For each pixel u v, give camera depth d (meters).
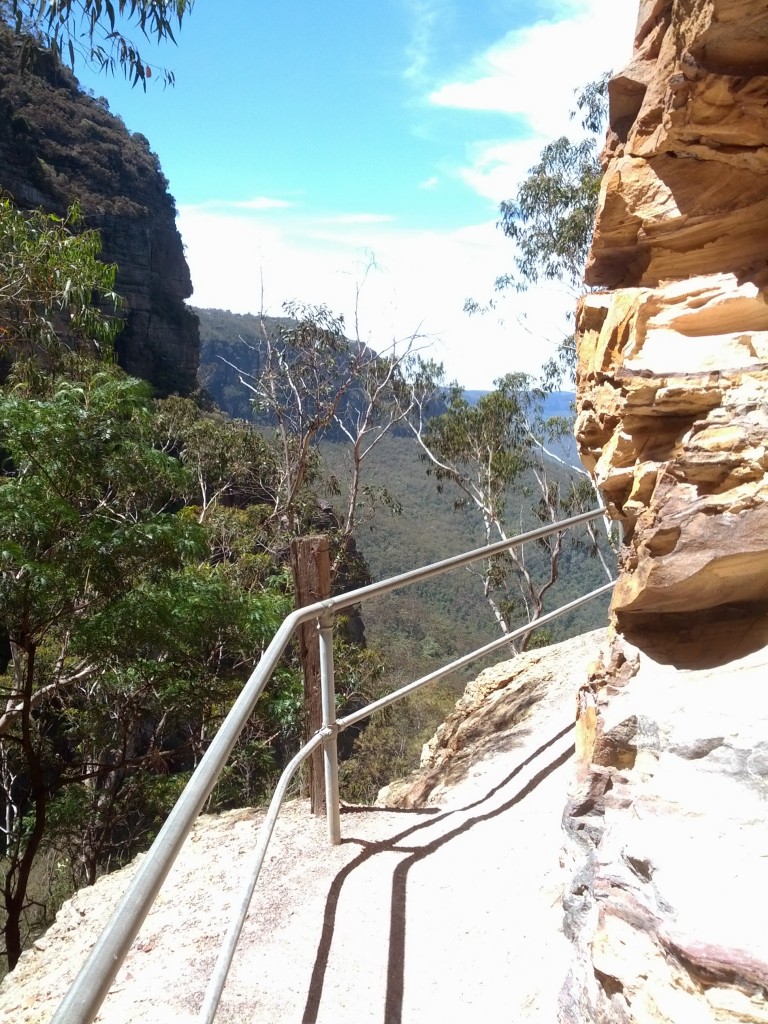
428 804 4.03
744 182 2.33
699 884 1.71
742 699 2.04
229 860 3.38
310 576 3.38
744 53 2.01
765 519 2.03
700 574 2.12
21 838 11.17
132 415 9.12
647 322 2.42
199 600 9.27
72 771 12.38
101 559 8.44
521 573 21.55
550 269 18.61
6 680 13.63
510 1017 2.30
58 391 8.84
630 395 2.27
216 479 22.12
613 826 2.05
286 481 21.06
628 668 2.36
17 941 8.62
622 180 2.54
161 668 9.62
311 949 2.72
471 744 4.84
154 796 11.58
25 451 8.35
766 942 1.53
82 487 8.92
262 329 20.61
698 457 2.12
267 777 12.98
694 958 1.56
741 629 2.28
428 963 2.59
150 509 9.76
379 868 3.16
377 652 17.98
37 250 8.72
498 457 20.95
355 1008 2.43
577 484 20.53
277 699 10.08
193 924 2.97
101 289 9.31
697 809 1.88
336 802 3.36
